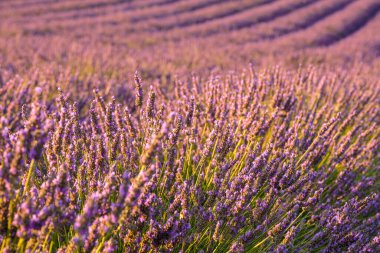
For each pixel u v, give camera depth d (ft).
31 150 4.16
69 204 5.65
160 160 7.40
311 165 9.57
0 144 4.53
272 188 7.43
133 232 5.76
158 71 27.53
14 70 22.02
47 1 76.95
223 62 35.04
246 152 8.61
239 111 10.15
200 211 7.20
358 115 13.21
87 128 8.70
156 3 81.05
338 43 57.52
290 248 7.28
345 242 7.20
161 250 6.17
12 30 48.88
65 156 6.52
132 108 15.71
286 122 10.48
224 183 7.52
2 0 75.66
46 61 27.14
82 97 16.14
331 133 10.16
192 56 38.04
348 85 19.02
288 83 13.50
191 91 11.76
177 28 62.08
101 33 53.78
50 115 7.20
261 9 78.59
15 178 4.30
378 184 10.19
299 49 49.65
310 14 77.10
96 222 4.77
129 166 7.33
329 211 8.15
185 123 8.66
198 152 9.12
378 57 48.78
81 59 28.04
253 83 9.83
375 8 88.28
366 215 9.46
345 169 9.39
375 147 10.79
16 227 4.57
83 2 77.00
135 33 56.18
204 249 7.12
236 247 6.44
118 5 76.84
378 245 6.92
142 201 5.54
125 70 25.04
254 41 55.47
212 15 72.18
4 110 10.43
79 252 5.19
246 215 7.92
